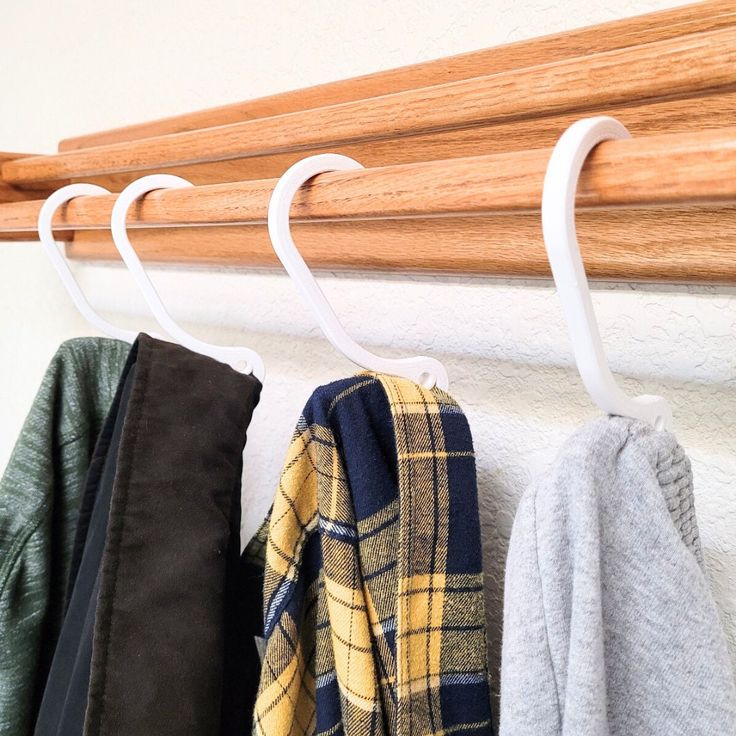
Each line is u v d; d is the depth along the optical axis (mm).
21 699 439
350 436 309
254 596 385
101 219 399
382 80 397
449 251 366
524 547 245
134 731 320
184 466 345
